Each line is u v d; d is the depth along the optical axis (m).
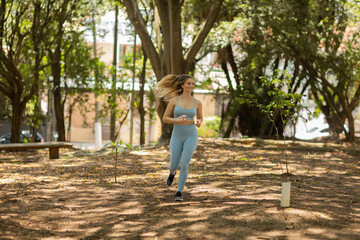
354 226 4.71
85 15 16.59
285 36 14.95
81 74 18.50
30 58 17.80
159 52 14.33
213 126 24.30
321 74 15.45
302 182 7.57
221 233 4.41
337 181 7.96
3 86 16.17
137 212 5.37
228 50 18.19
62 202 5.98
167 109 6.23
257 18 14.70
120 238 4.36
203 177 8.10
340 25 14.84
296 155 11.95
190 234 4.41
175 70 12.92
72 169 9.36
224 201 5.79
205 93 22.95
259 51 15.55
